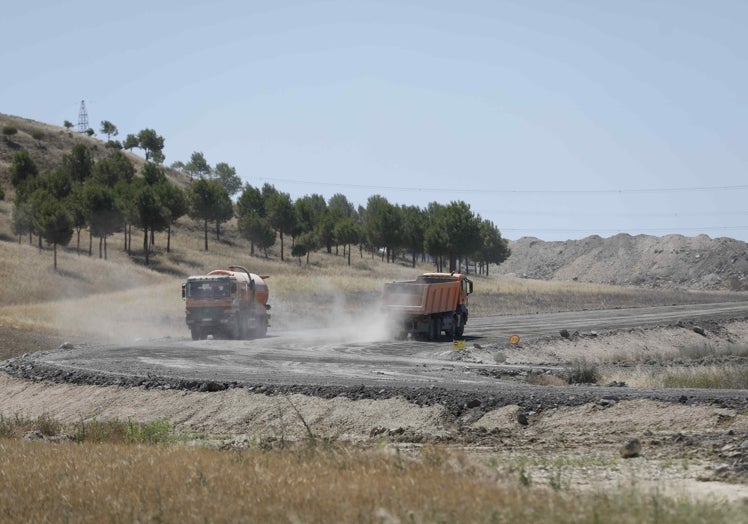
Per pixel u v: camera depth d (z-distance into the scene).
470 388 54.06
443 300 119.75
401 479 23.14
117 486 24.50
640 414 44.75
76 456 31.19
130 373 68.81
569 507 19.12
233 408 54.56
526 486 23.94
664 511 18.61
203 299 116.44
